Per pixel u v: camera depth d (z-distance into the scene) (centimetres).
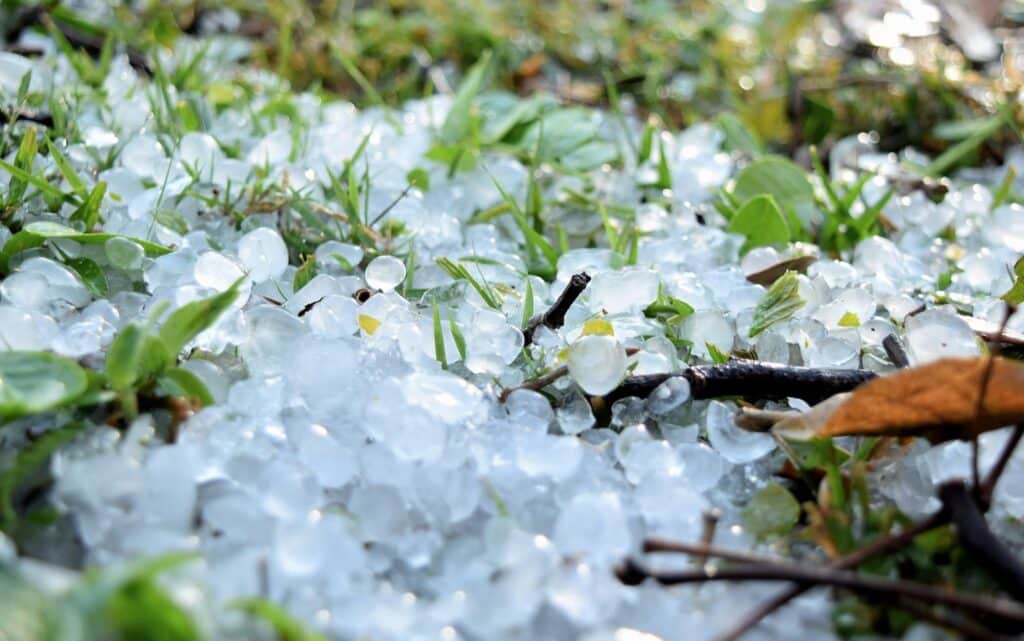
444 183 58
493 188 57
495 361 43
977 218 56
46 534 37
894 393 39
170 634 34
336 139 57
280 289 47
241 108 63
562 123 61
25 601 33
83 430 39
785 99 71
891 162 63
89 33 70
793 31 84
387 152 58
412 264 48
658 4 93
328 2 86
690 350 46
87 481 38
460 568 38
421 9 87
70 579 34
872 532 39
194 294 44
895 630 37
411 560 38
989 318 47
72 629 33
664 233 54
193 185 52
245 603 34
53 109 53
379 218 52
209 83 65
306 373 42
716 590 38
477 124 61
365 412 41
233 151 56
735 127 64
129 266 47
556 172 59
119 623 33
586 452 41
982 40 77
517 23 85
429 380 41
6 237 47
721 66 82
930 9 82
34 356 39
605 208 55
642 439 41
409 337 44
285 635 34
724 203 57
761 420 42
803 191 56
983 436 40
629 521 39
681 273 50
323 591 37
